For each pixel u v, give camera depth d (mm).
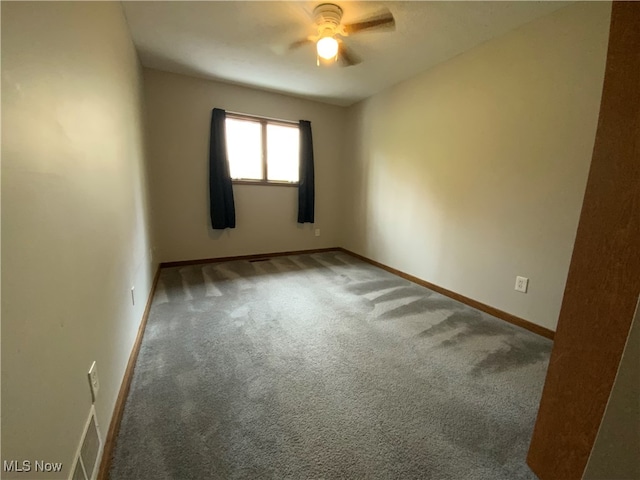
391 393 1440
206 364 1636
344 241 4562
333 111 4250
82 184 984
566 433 926
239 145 3738
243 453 1089
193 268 3521
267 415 1278
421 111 2996
